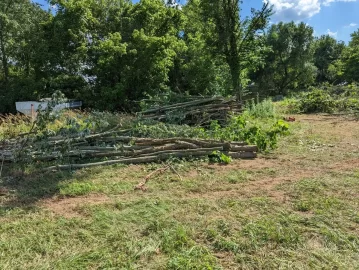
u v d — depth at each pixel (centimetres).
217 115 801
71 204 361
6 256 255
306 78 3944
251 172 469
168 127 650
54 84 1280
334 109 1264
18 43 1814
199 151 534
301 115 1213
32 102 1294
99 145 559
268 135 638
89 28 1398
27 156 504
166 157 525
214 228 294
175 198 371
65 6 1293
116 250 262
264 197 368
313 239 277
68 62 1345
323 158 540
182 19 1577
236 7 1544
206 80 1567
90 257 252
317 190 385
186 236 279
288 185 406
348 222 303
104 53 1284
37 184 430
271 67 3966
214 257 249
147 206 347
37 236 285
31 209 346
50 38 1345
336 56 4938
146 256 252
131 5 1484
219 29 1572
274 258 249
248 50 1620
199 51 1619
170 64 1416
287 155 569
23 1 1998
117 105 1291
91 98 1311
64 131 530
